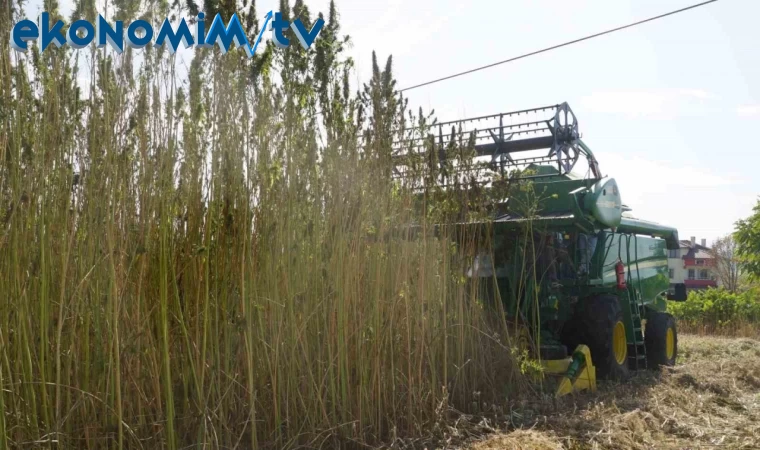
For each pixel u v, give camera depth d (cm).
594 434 615
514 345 725
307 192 545
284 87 542
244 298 475
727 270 5400
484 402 674
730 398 838
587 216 815
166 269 443
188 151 485
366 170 591
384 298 599
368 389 565
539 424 638
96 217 438
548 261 820
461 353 668
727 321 1845
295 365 525
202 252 477
